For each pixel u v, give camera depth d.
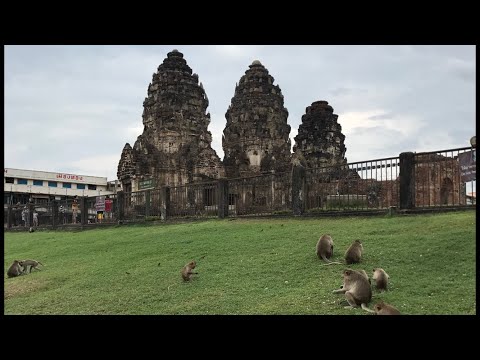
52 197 84.31
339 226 16.28
